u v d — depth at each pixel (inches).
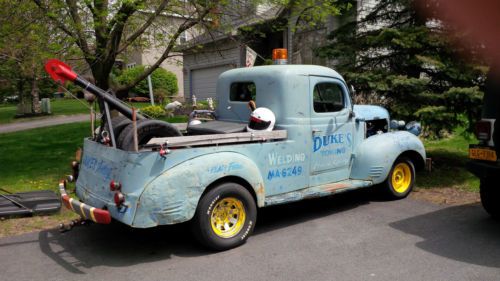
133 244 195.2
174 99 941.2
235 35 442.6
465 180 298.8
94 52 315.9
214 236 179.9
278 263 170.6
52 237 204.7
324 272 161.5
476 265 166.1
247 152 193.3
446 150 388.5
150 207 164.1
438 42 292.8
